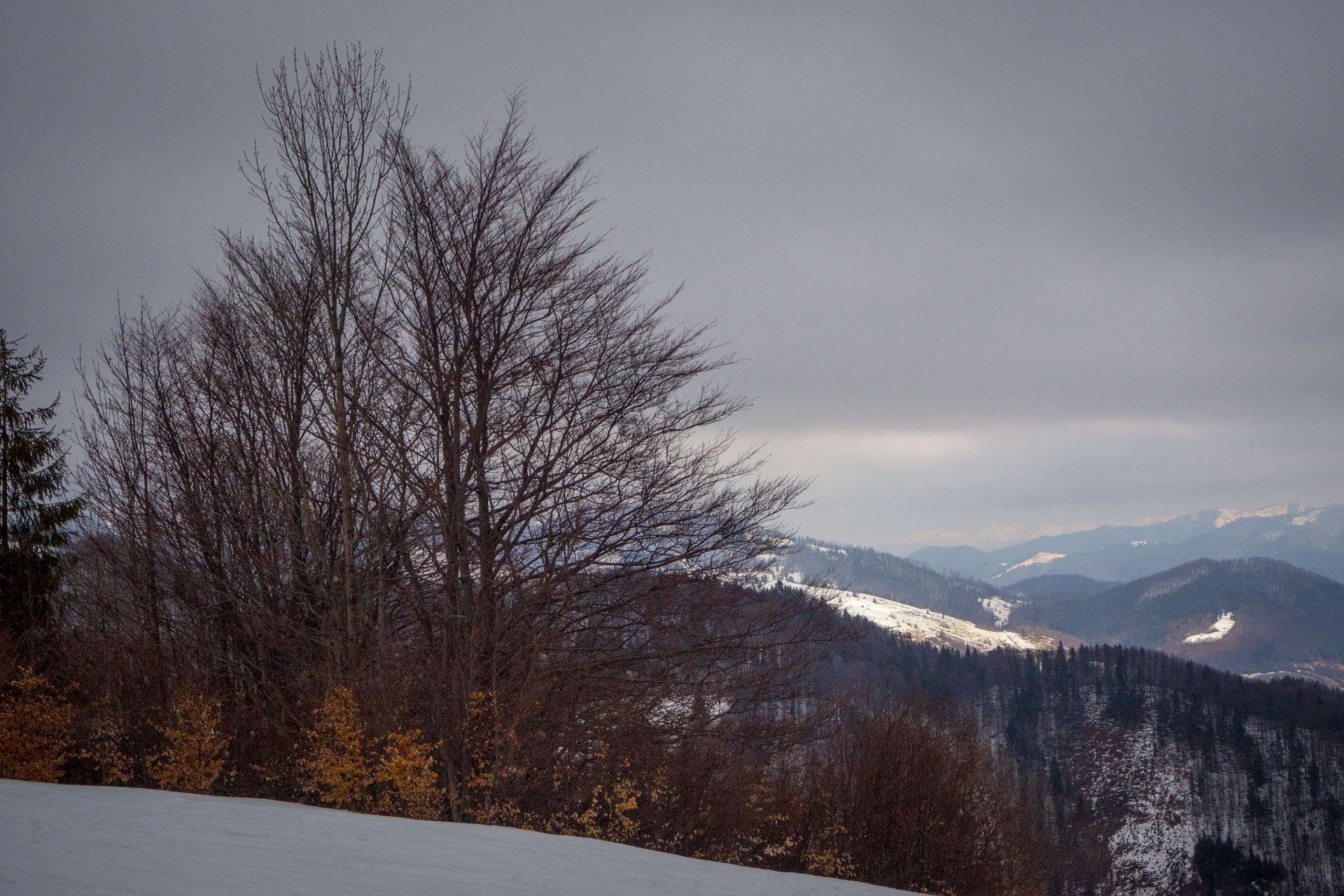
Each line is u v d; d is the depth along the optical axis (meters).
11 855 6.11
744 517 15.48
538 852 8.62
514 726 13.12
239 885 5.71
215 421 17.44
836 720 17.45
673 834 15.16
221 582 16.20
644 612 14.95
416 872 6.88
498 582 14.31
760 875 8.95
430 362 15.39
